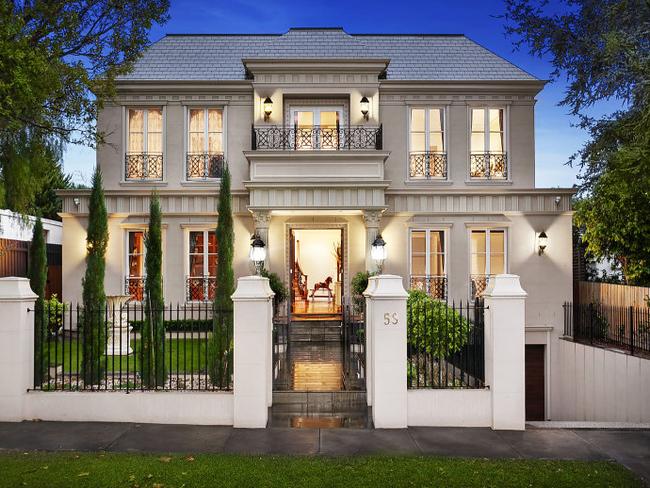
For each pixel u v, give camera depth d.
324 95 15.80
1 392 7.50
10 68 7.88
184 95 15.86
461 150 16.00
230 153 15.81
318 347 13.49
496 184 15.99
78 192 15.38
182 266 15.60
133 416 7.52
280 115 15.64
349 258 15.89
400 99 16.00
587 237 16.66
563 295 15.58
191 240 15.89
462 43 17.80
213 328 8.85
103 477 5.39
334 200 14.90
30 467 5.65
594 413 12.70
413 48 17.56
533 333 15.39
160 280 8.73
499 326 7.49
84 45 10.63
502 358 7.45
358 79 15.70
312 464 5.86
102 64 11.01
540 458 6.26
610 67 10.34
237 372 7.35
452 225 15.74
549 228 15.75
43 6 9.17
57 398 7.54
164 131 15.82
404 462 5.98
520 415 7.39
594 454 6.43
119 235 15.62
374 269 14.90
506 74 16.44
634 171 8.34
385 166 15.90
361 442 6.75
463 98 16.06
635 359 10.91
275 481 5.36
